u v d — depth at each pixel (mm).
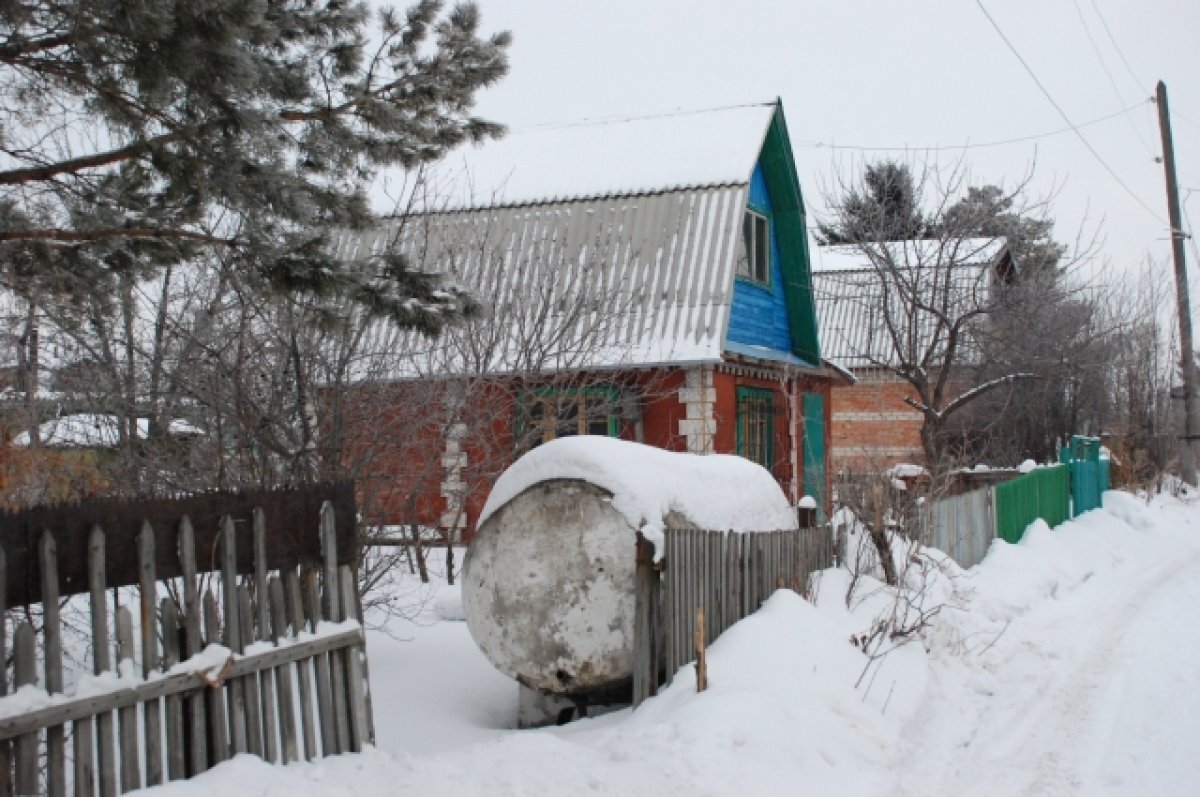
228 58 6078
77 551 4555
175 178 6660
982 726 8055
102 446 8688
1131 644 10914
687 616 7531
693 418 15953
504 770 5715
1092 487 22844
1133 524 22344
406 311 7332
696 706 6586
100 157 6660
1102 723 8070
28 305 8789
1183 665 9883
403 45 8164
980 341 22766
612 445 7918
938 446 21625
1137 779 6770
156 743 4750
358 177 8336
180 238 7547
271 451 8258
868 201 21047
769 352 18188
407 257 7777
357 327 9734
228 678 5133
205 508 5121
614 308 15086
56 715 4328
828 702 7270
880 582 10773
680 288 16250
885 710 7645
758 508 9375
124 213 7375
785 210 19172
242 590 5277
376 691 8289
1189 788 6559
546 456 7836
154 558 4832
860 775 6430
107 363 8477
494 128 8703
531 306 13672
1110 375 29391
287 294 6887
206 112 6383
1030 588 13359
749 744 6203
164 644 4867
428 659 9266
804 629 8281
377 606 10977
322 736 5691
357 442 9000
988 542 15375
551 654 7605
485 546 7887
